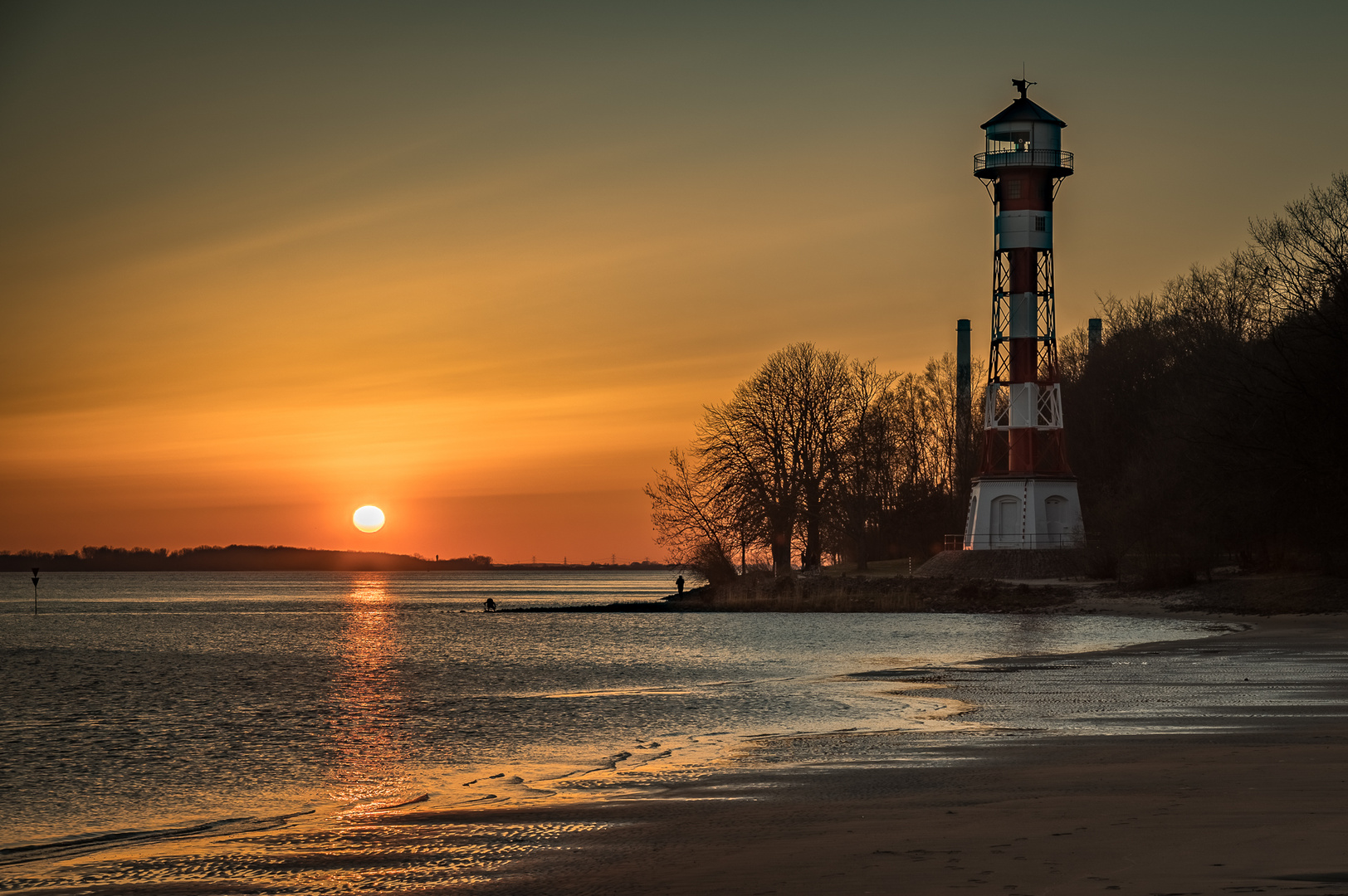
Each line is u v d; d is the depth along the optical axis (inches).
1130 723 865.5
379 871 487.8
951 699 1112.2
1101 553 3312.0
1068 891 386.9
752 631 2711.6
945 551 3873.0
